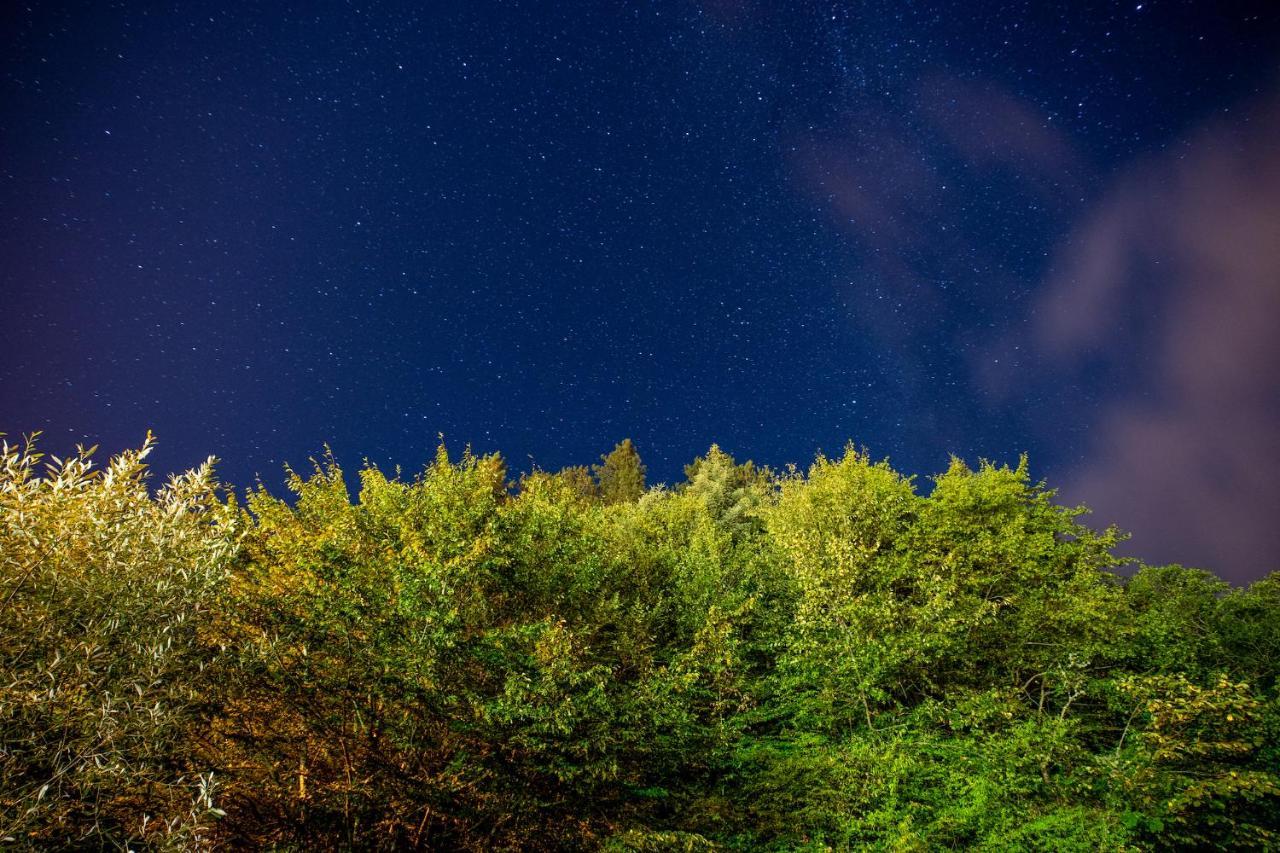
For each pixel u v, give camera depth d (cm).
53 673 421
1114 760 819
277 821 696
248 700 702
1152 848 720
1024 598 1261
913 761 954
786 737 1179
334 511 1010
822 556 1270
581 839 842
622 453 4812
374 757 777
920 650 1114
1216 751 765
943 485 1580
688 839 845
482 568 917
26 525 438
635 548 1656
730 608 1405
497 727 818
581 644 978
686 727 981
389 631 788
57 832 429
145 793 498
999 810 838
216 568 549
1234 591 1256
